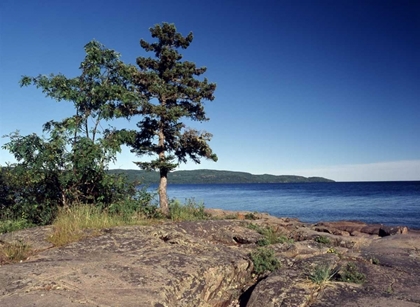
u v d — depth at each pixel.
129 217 11.12
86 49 12.02
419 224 28.86
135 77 14.76
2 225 9.94
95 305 4.61
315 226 20.95
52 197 11.53
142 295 5.03
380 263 7.74
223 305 6.59
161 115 15.05
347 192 90.31
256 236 11.16
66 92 11.50
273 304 5.57
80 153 11.12
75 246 7.44
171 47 16.11
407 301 5.52
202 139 15.41
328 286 6.14
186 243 8.44
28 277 5.41
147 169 15.02
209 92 16.00
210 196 75.62
